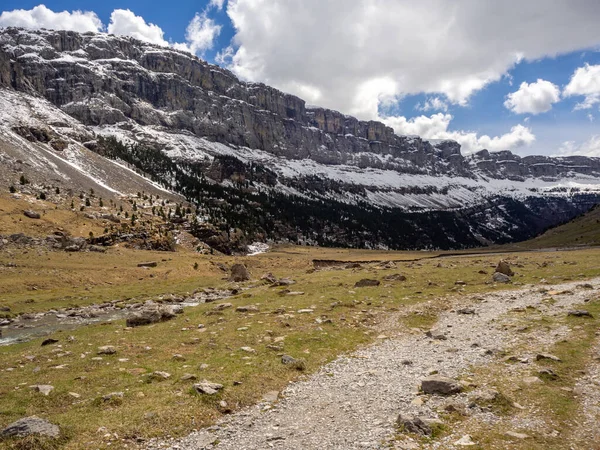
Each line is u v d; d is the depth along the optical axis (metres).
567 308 34.38
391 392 18.42
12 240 100.69
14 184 168.38
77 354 25.88
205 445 13.66
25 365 24.14
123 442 13.69
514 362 21.61
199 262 113.81
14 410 16.38
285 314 36.09
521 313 34.12
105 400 17.11
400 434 13.91
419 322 33.56
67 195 180.88
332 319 34.09
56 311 52.56
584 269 58.44
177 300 58.56
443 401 16.88
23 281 70.69
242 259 132.25
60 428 14.12
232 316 36.53
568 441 12.98
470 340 27.22
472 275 59.16
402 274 63.69
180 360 23.34
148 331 32.34
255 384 19.36
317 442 13.71
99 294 66.06
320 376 21.06
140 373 21.05
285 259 137.38
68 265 86.94
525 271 61.50
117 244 130.50
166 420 15.24
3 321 45.47
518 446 12.64
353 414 16.11
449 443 13.09
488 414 15.31
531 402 16.25
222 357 23.70
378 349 26.12
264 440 14.01
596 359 21.08
